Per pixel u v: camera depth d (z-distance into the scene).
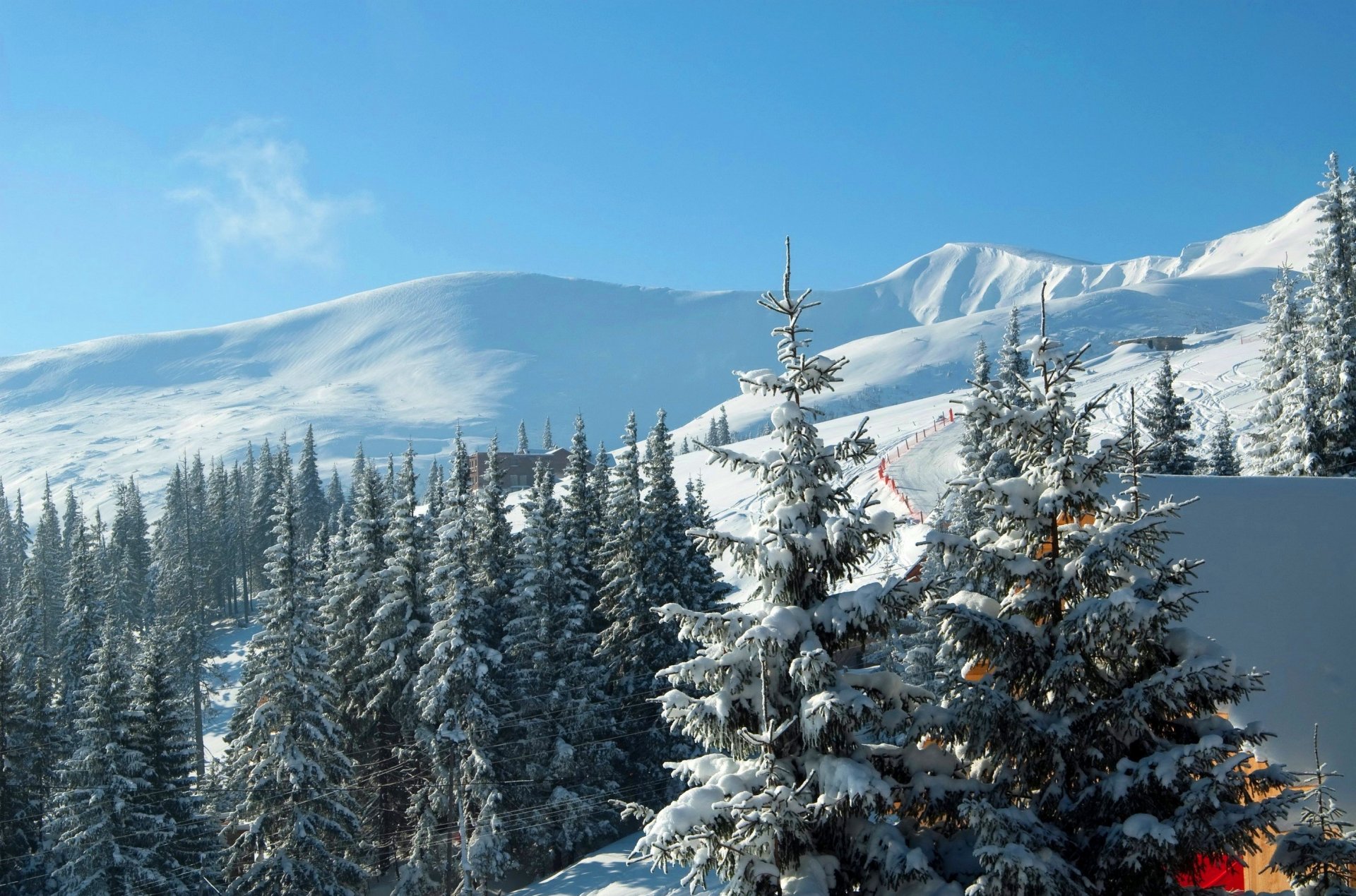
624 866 32.09
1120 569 13.28
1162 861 11.58
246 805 34.66
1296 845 11.82
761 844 12.23
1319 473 40.59
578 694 38.81
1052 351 13.89
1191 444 53.09
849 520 13.02
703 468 103.62
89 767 33.59
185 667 65.06
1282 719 15.49
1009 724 12.56
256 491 126.25
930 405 118.38
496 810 36.28
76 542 60.12
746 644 13.09
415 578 40.22
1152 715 12.77
